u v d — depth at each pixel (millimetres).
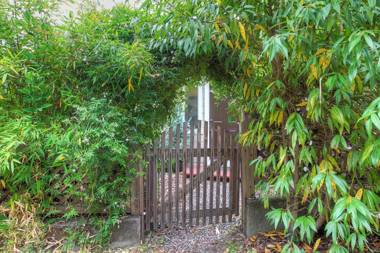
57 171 2523
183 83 2908
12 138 2191
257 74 2377
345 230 1789
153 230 2922
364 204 1715
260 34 2045
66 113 2535
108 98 2568
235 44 2150
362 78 1686
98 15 2707
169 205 2975
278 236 2684
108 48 2354
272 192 2852
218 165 3100
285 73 2096
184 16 2023
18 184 2494
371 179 1978
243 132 2883
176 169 2973
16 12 2350
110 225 2619
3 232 2420
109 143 2348
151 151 2865
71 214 2479
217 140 3092
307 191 2037
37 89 2404
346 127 1840
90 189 2537
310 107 1859
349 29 1533
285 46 1653
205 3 1957
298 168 2201
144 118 2703
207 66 2828
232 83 2957
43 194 2531
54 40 2367
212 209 3125
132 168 2637
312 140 2168
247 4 1941
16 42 2406
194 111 5703
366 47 1420
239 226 3102
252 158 2945
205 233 2971
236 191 3182
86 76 2525
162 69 2617
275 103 2066
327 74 1759
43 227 2523
